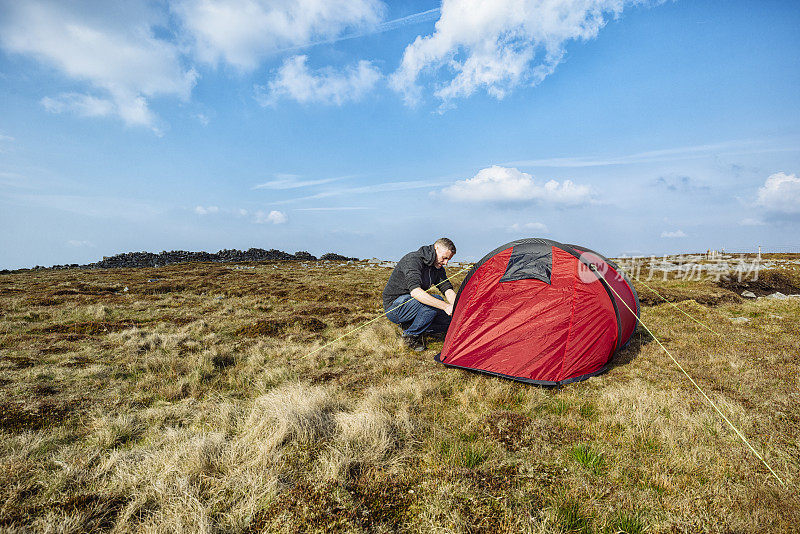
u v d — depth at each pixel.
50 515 2.62
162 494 2.85
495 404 4.61
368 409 4.12
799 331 7.88
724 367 5.79
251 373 5.92
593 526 2.60
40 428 4.06
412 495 2.96
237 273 29.12
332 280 22.66
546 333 5.57
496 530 2.56
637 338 7.55
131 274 28.31
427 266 7.14
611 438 3.75
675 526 2.59
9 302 12.92
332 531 2.55
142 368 6.08
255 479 2.99
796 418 4.13
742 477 3.12
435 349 6.98
